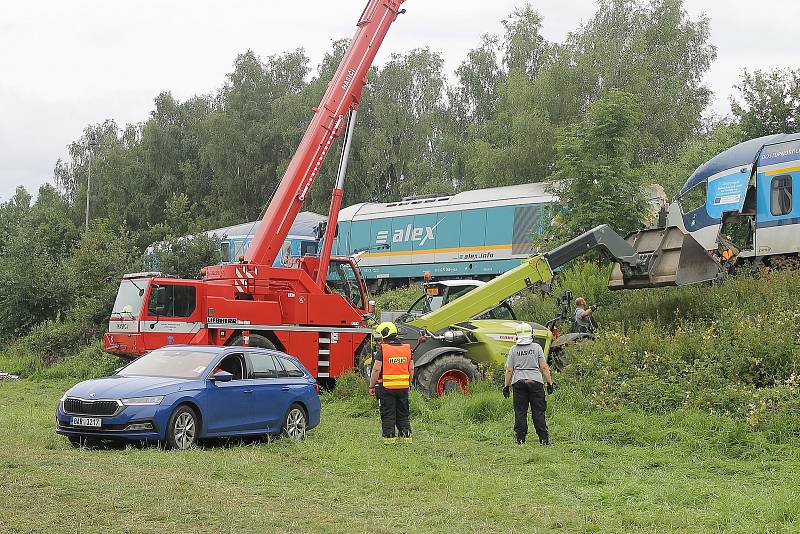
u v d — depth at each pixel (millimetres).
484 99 61188
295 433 14094
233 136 67312
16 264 33156
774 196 24281
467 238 39531
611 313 21078
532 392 13656
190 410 12523
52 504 8328
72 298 33219
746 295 19469
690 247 20344
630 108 26781
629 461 12180
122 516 7961
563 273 25078
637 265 20672
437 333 19062
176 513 8141
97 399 12148
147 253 35125
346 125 23109
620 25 50250
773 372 15305
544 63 54656
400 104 62375
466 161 57875
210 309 20328
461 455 12680
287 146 65375
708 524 8406
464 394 17547
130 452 11703
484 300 19688
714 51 50188
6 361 29344
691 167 40719
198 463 11055
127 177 73438
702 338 16891
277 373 14094
